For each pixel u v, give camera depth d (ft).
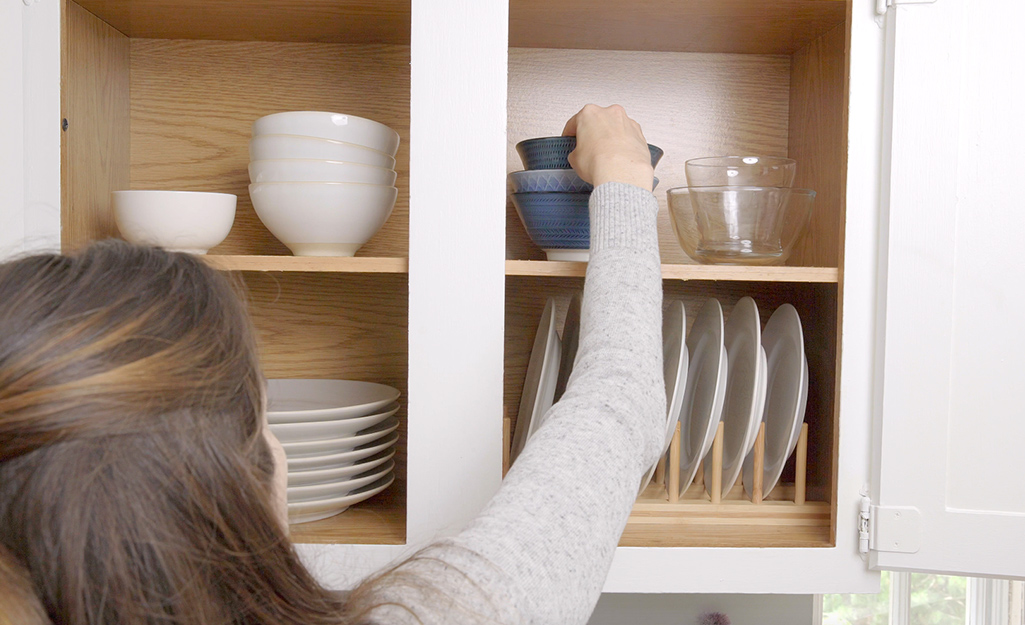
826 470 3.14
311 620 1.22
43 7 2.80
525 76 3.76
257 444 1.27
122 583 1.02
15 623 0.95
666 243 3.82
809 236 3.38
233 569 1.13
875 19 2.85
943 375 2.83
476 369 2.81
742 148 3.81
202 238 2.93
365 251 3.76
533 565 1.43
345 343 3.80
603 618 4.30
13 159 2.77
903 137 2.81
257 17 3.29
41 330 1.03
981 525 2.83
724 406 3.53
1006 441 2.82
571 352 3.49
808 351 3.40
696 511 3.06
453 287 2.79
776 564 2.90
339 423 2.97
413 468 2.80
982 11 2.79
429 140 2.77
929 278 2.82
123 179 3.56
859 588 2.93
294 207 2.92
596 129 2.61
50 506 1.01
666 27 3.36
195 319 1.16
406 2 3.07
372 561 2.80
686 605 4.30
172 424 1.08
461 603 1.35
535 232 3.12
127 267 1.18
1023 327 2.81
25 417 0.99
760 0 2.96
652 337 1.98
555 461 1.63
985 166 2.80
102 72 3.30
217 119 3.70
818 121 3.32
